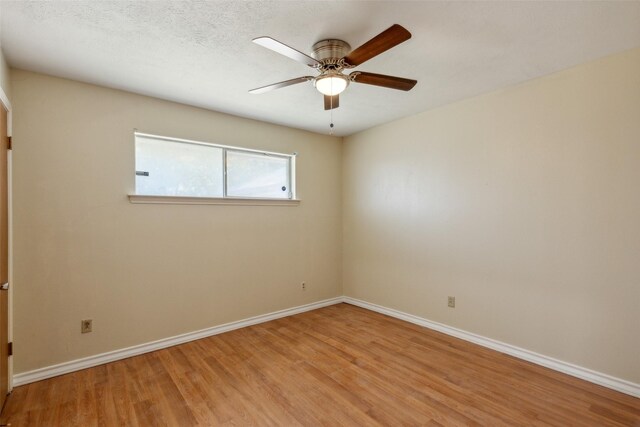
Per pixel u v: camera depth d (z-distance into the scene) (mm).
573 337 2420
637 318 2143
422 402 2090
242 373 2484
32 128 2373
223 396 2174
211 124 3285
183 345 3021
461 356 2752
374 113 3477
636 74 2129
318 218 4230
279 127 3842
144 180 2959
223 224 3363
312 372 2492
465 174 3092
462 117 3102
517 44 2061
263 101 3043
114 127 2725
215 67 2355
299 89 2748
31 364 2354
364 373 2471
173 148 3125
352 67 1925
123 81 2582
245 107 3211
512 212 2760
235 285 3447
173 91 2793
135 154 2844
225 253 3373
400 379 2379
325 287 4316
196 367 2584
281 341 3105
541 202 2584
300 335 3260
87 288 2588
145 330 2865
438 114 3305
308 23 1814
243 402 2107
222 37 1958
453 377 2400
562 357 2475
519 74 2525
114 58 2211
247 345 3012
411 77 2559
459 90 2854
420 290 3523
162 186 3057
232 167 3514
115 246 2719
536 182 2611
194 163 3254
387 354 2803
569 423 1873
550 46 2094
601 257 2289
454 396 2154
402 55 2199
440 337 3182
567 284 2451
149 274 2891
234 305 3438
